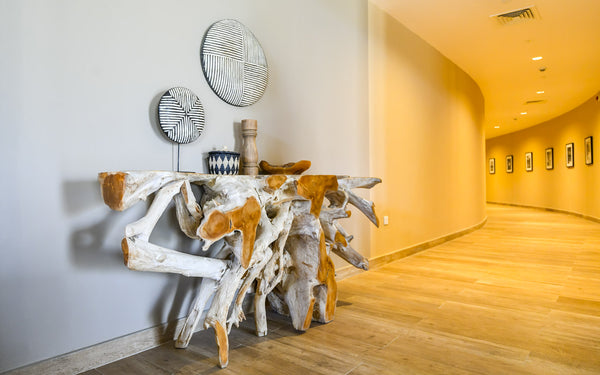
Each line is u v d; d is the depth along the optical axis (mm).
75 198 1843
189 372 1839
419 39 5109
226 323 2152
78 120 1856
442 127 5848
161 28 2201
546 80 7270
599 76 6988
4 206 1637
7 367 1647
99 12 1932
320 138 3410
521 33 5055
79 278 1861
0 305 1626
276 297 2648
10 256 1651
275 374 1812
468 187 7027
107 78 1961
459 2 4188
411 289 3250
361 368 1864
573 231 6895
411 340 2195
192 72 2361
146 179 1707
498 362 1915
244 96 2623
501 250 5102
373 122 4145
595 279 3531
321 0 3453
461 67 6492
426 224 5297
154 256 1701
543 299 2947
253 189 1994
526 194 12898
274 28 2963
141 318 2109
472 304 2842
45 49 1751
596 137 8258
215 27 2449
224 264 2006
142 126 2107
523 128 12891
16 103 1668
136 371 1854
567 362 1913
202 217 1872
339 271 3557
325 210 2668
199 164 2396
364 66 4012
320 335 2283
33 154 1715
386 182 4367
